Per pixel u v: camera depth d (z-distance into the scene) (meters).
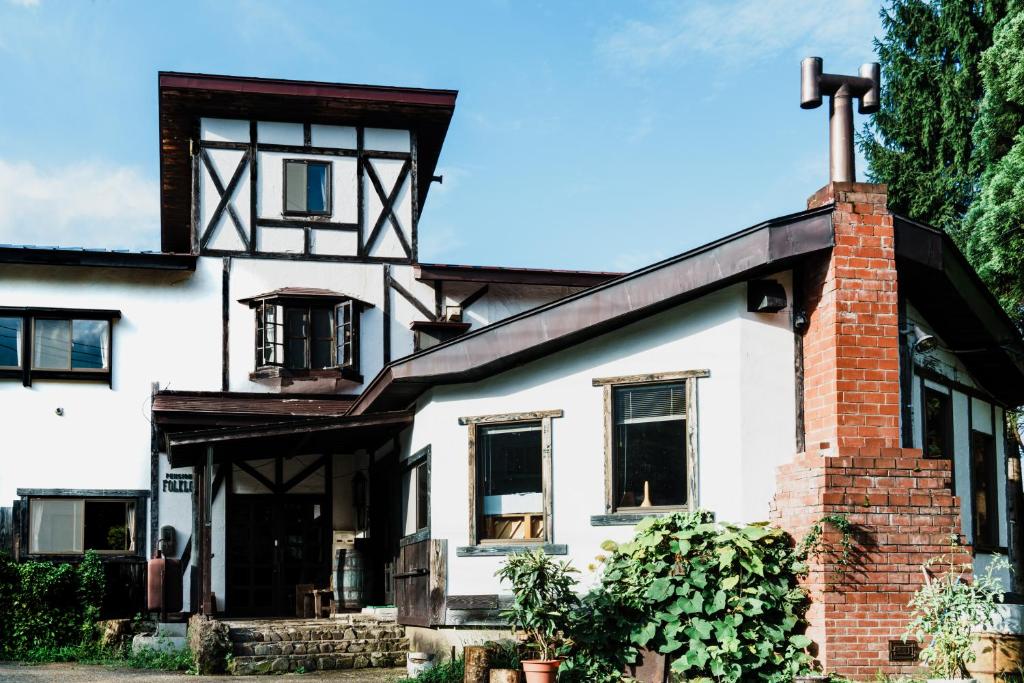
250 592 18.77
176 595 16.83
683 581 10.23
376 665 13.93
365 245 20.83
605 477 11.53
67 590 17.17
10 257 18.83
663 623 10.26
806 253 10.49
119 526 18.81
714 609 10.01
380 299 20.69
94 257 19.22
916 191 22.69
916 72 22.72
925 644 9.79
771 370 10.90
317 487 19.30
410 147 21.31
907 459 10.15
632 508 11.40
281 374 19.72
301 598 18.27
